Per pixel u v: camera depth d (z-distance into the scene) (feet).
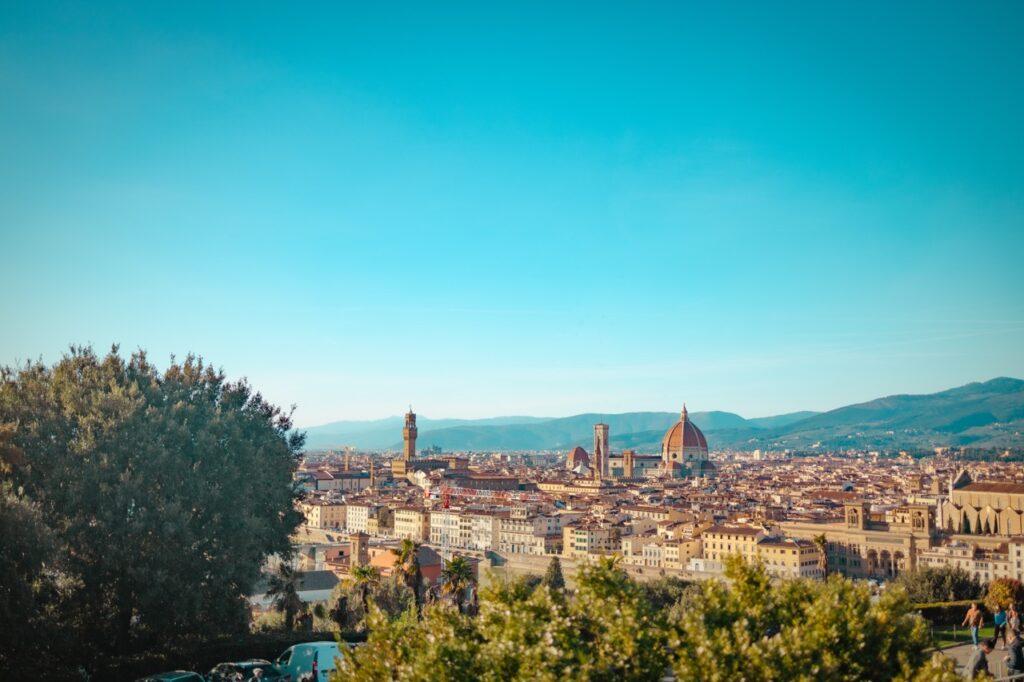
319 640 361.51
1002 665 224.94
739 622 164.55
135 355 420.36
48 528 306.14
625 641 164.25
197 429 399.65
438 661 167.12
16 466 335.67
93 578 338.54
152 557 343.67
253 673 286.66
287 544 435.12
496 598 182.80
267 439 429.38
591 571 181.16
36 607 317.63
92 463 339.77
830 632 167.63
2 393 354.54
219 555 368.48
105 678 313.53
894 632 174.91
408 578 424.05
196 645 344.08
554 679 156.25
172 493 358.02
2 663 303.07
